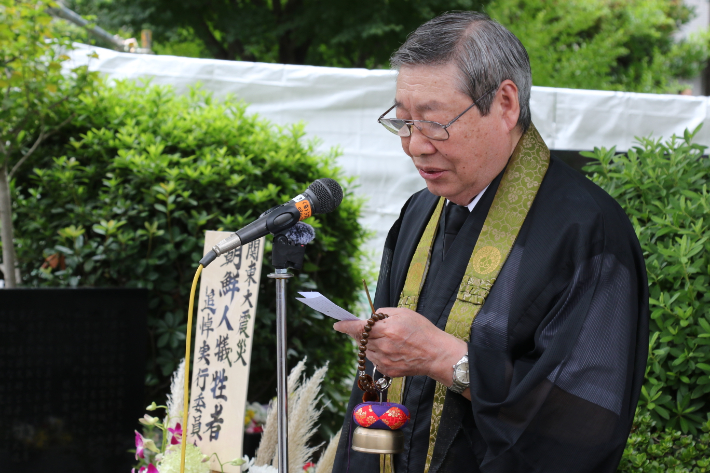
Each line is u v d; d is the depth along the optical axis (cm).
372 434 144
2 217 313
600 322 132
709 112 460
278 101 459
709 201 217
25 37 315
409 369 139
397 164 455
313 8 1062
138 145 330
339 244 362
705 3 1641
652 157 244
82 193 325
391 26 995
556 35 1206
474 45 140
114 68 448
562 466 125
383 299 187
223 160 322
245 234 148
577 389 127
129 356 245
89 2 1173
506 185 154
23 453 236
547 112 461
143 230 314
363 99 454
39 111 325
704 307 209
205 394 228
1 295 234
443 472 143
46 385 238
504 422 129
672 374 209
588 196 146
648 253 225
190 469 204
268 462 240
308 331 353
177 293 326
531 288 141
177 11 1114
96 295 243
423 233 175
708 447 202
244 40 1095
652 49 1305
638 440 205
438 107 140
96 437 242
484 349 137
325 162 373
